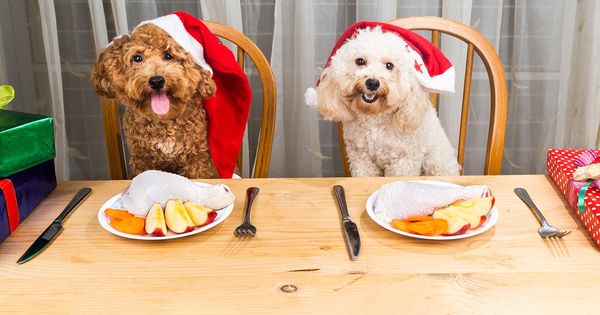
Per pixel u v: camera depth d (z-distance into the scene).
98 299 0.76
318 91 1.50
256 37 1.99
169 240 0.91
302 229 0.95
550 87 1.95
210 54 1.39
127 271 0.83
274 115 1.45
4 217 0.92
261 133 1.46
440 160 1.53
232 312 0.73
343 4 1.94
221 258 0.86
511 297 0.76
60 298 0.77
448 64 1.42
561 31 1.88
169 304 0.75
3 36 1.92
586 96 1.91
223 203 1.00
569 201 1.02
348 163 1.61
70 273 0.83
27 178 1.00
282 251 0.88
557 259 0.85
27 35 1.95
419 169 1.55
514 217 0.98
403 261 0.85
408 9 1.93
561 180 1.06
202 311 0.74
